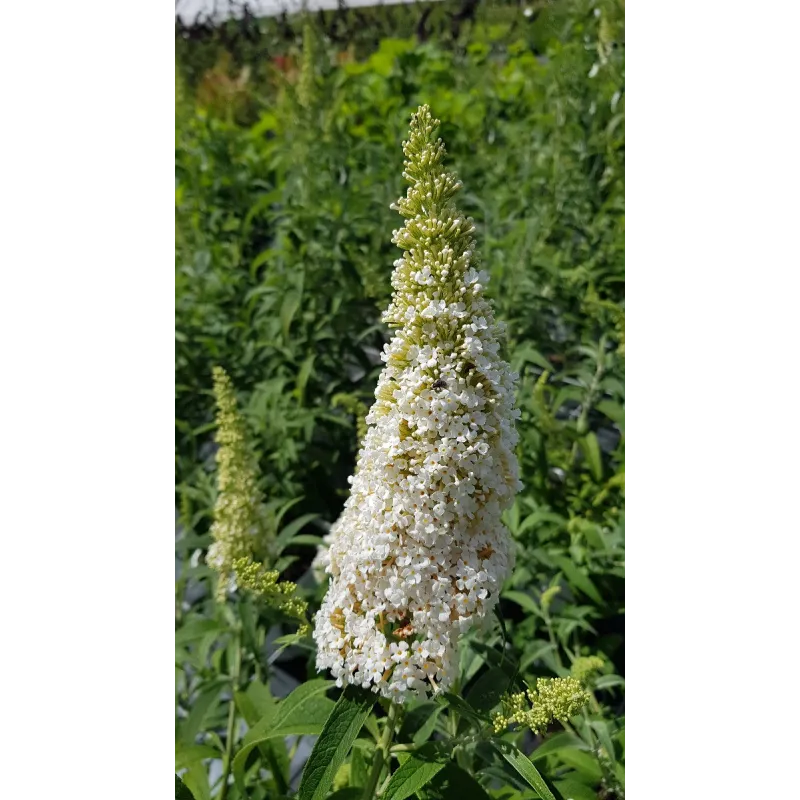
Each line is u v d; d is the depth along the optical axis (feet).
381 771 1.13
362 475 1.03
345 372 2.42
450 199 0.99
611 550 1.87
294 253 2.48
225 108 3.28
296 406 2.25
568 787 1.34
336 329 2.38
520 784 1.16
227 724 1.75
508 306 2.25
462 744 1.06
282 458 2.17
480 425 0.97
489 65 3.13
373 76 3.23
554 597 1.86
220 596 1.71
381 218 2.52
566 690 0.95
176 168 2.81
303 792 0.95
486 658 1.24
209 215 2.95
